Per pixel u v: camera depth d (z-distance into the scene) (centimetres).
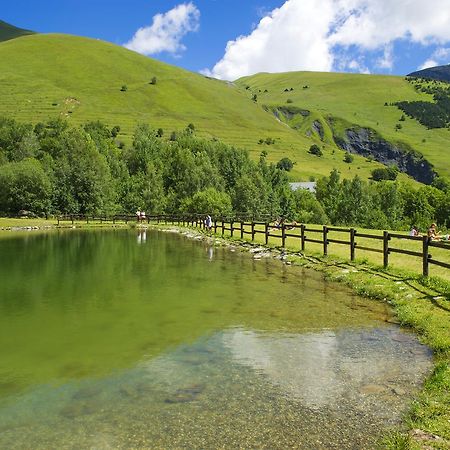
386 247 1800
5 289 1695
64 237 4419
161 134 17925
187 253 2877
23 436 626
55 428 646
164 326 1170
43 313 1322
